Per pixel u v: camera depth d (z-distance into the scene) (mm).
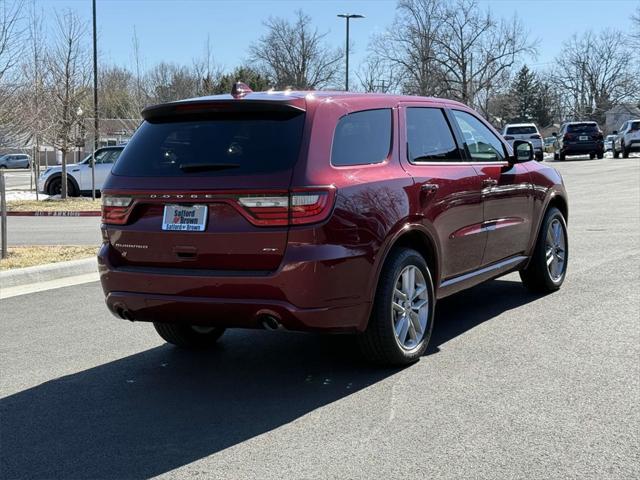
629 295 6945
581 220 12602
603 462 3549
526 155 6652
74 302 7719
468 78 52938
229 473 3584
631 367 4922
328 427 4109
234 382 5004
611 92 83875
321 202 4375
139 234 4789
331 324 4488
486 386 4652
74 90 21312
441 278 5520
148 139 5004
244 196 4410
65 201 20594
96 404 4656
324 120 4660
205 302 4535
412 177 5148
